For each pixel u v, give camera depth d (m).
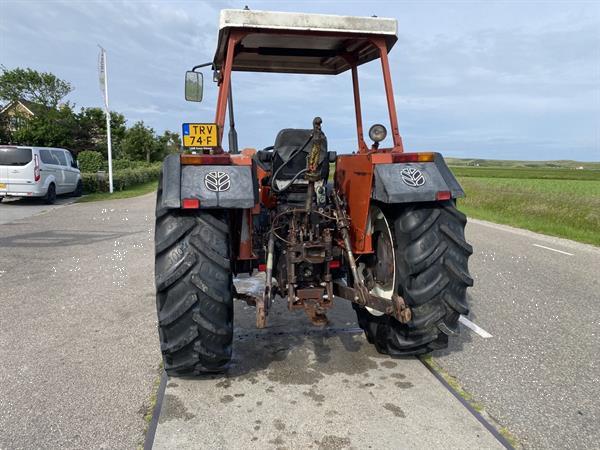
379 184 3.02
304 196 3.58
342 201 3.63
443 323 3.12
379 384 3.16
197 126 3.21
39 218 11.78
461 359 3.60
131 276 6.11
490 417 2.79
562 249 8.52
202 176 2.82
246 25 3.10
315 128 3.00
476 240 9.43
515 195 17.12
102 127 41.75
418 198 2.95
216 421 2.72
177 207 2.70
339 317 4.52
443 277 3.08
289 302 3.08
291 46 4.02
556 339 4.04
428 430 2.63
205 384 3.16
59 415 2.80
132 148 47.34
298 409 2.85
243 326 4.26
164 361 3.05
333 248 3.53
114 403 2.94
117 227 10.35
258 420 2.73
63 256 7.31
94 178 21.69
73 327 4.26
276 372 3.34
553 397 3.03
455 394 3.03
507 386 3.17
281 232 3.42
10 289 5.50
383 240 3.47
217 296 2.81
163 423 2.70
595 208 13.37
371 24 3.26
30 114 39.69
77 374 3.33
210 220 2.90
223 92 3.31
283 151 3.51
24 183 14.64
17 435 2.60
